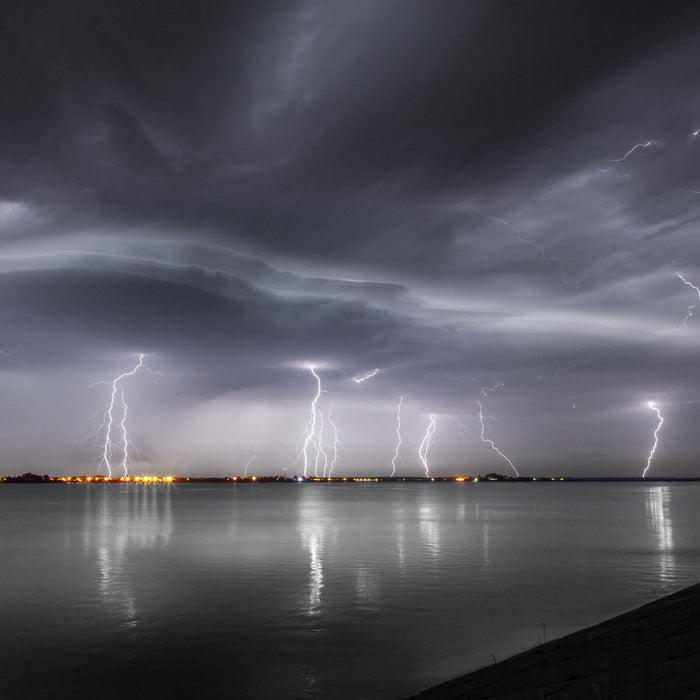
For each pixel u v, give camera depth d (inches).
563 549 1217.4
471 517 2213.3
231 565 1019.3
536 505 3218.5
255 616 663.8
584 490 7480.3
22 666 506.0
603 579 875.4
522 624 628.4
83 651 543.2
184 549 1244.5
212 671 491.5
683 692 234.5
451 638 577.9
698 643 306.5
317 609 695.1
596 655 360.8
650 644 343.3
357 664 506.0
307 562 1051.3
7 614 677.3
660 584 837.2
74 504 3678.6
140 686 460.8
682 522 1940.2
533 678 343.3
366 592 788.0
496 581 861.2
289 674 482.9
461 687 383.9
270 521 2036.2
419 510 2726.4
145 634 595.2
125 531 1674.5
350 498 4623.5
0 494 6486.2
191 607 706.8
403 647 550.6
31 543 1371.8
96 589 815.7
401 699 417.1
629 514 2374.5
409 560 1067.3
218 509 2928.2
